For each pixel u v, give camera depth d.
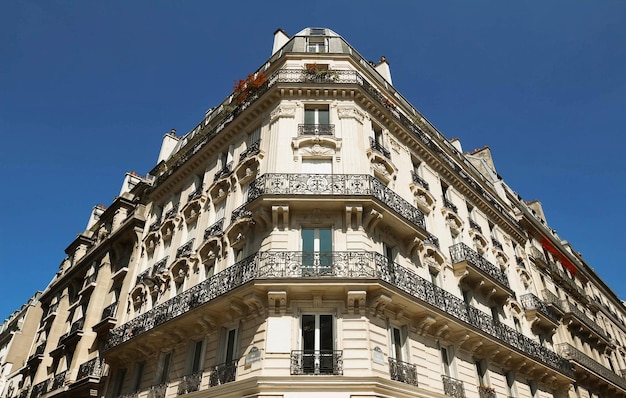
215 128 24.20
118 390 20.22
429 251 19.22
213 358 14.98
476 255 21.52
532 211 41.59
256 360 13.20
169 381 16.48
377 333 13.80
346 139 18.31
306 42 23.42
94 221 39.94
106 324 23.17
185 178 25.14
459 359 16.94
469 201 26.05
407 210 17.62
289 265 14.30
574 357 26.58
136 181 37.44
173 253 21.94
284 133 18.56
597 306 38.94
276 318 13.63
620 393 32.00
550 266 32.69
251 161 19.16
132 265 25.27
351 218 15.69
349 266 14.39
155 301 21.47
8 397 31.72
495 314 22.16
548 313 26.28
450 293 17.62
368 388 12.21
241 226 17.58
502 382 18.88
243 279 14.70
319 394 12.12
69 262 37.41
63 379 24.28
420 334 15.64
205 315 15.45
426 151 23.14
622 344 41.69
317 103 19.73
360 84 19.98
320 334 13.64
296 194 15.61
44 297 37.12
